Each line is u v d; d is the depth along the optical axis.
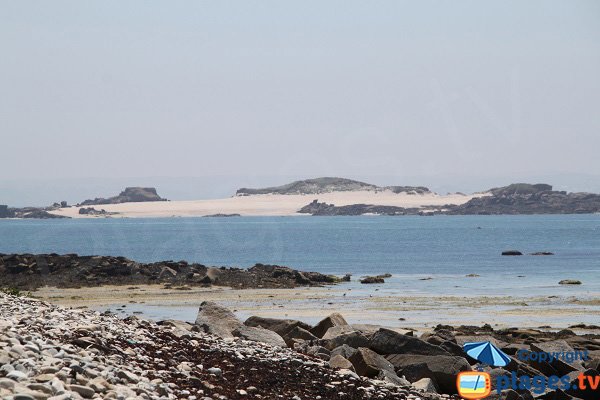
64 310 39.50
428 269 186.62
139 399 24.94
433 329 75.25
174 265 145.50
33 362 25.39
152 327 39.75
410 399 35.34
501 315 91.00
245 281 132.88
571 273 169.75
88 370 26.08
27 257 142.75
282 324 52.84
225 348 38.03
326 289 127.38
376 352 45.59
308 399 31.81
